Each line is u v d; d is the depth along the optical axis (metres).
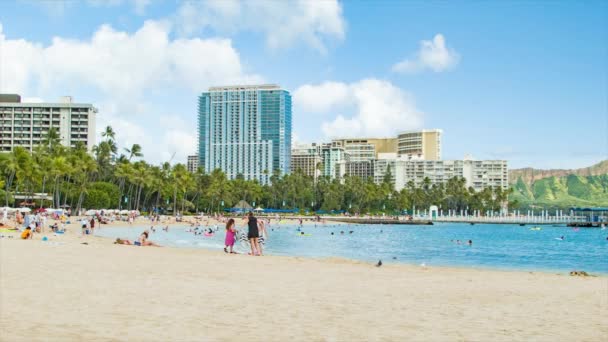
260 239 42.03
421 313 15.09
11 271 22.25
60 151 147.38
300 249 64.62
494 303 17.59
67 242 46.28
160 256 33.81
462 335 12.18
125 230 97.88
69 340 10.31
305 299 17.00
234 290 18.62
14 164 122.44
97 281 20.00
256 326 12.45
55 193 145.62
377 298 17.86
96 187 159.75
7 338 10.27
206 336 11.20
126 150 170.75
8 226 69.38
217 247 58.34
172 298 16.34
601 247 79.19
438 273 29.73
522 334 12.48
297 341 11.01
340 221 197.00
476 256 59.31
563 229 163.75
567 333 12.73
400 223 198.12
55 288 17.77
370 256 56.00
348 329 12.44
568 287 23.39
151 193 184.00
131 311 13.88
